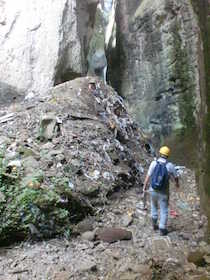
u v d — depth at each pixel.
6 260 4.58
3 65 9.95
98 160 6.67
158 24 8.63
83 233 5.25
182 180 7.09
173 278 4.22
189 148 7.55
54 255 4.71
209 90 5.05
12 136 6.86
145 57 9.30
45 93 8.79
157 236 5.30
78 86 8.55
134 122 8.90
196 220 5.81
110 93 8.90
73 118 7.47
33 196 5.19
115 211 5.89
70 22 10.78
